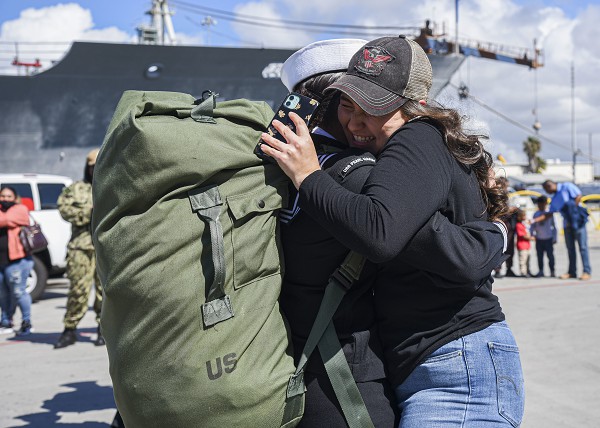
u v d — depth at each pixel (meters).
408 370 1.71
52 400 5.02
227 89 21.09
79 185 6.60
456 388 1.68
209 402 1.56
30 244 7.59
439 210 1.70
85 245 6.70
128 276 1.56
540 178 30.92
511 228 11.73
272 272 1.69
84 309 6.86
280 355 1.67
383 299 1.76
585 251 11.42
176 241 1.56
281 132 1.69
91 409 4.81
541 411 4.52
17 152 19.48
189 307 1.56
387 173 1.60
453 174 1.69
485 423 1.65
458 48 26.53
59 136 19.77
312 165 1.67
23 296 7.59
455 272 1.62
